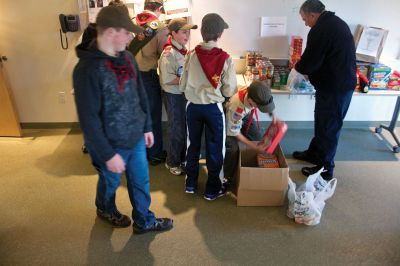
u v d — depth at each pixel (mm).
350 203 2543
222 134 2324
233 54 3350
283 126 2252
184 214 2424
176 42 2512
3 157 3139
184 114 2732
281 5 3137
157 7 2672
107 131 1690
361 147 3332
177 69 2547
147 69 2717
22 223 2340
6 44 3289
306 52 2486
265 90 2092
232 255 2092
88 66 1513
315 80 2611
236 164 2652
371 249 2135
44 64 3383
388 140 3471
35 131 3639
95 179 2820
